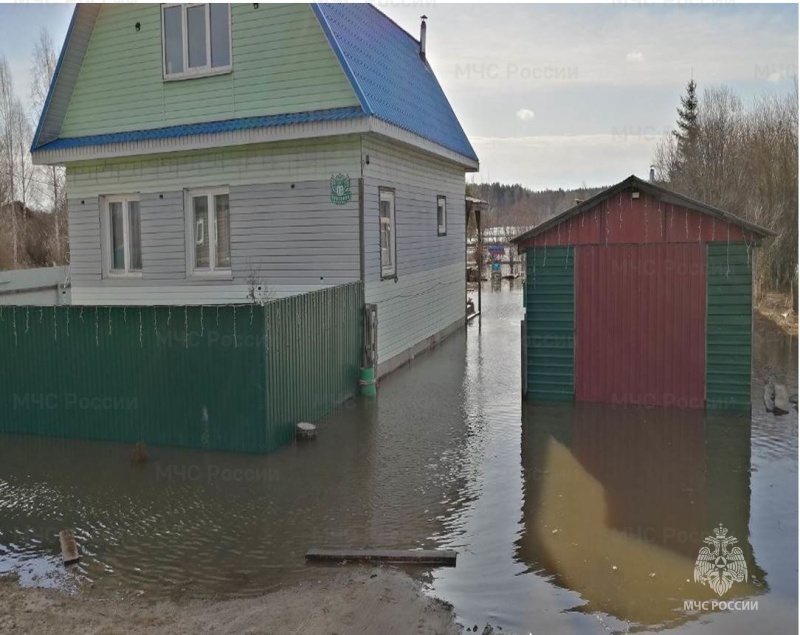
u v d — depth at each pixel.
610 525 5.86
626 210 9.12
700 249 8.87
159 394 8.20
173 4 11.51
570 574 5.07
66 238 36.72
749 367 8.82
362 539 5.68
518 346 14.88
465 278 18.41
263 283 11.45
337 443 8.18
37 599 4.88
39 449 8.26
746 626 4.39
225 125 11.05
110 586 5.06
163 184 12.05
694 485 6.68
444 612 4.59
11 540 5.87
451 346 15.00
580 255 9.38
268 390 7.78
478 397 10.32
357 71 10.65
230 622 4.50
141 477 7.22
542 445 7.96
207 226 11.99
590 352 9.48
